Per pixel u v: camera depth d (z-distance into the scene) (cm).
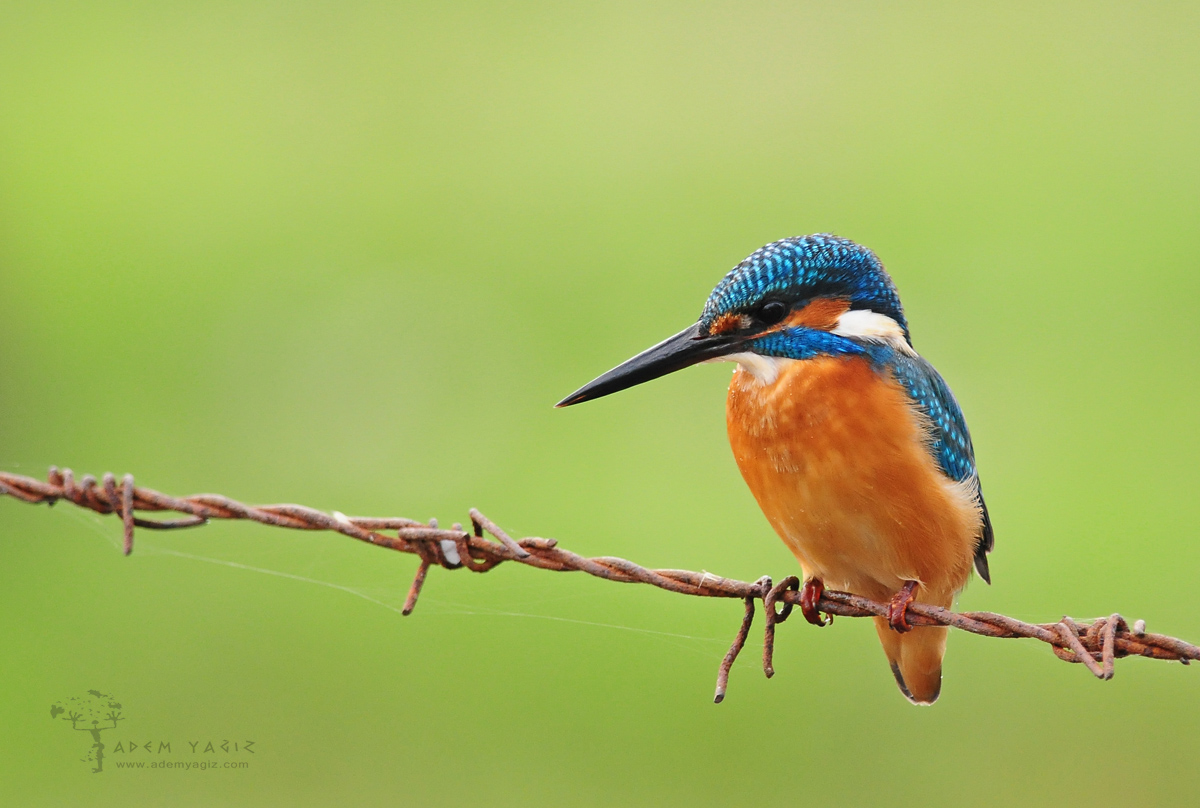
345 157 1980
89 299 1630
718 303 623
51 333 1554
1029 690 1009
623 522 1215
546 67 2166
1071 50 2080
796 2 2258
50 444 1391
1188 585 1138
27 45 2217
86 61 2183
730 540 1188
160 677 1024
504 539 547
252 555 1108
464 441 1366
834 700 1003
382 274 1677
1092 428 1341
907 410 589
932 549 597
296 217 1827
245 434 1395
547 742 978
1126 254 1612
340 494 1300
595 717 991
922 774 952
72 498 554
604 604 1038
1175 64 2064
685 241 1722
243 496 1301
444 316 1588
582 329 1572
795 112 1997
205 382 1475
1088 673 1009
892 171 1839
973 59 2100
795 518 609
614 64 2150
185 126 2041
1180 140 1873
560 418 1392
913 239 1681
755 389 618
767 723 988
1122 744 970
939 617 544
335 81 2159
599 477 1284
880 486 585
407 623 1044
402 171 1927
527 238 1753
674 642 1020
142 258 1725
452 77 2152
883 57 2125
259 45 2253
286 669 1028
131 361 1509
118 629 1061
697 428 1337
